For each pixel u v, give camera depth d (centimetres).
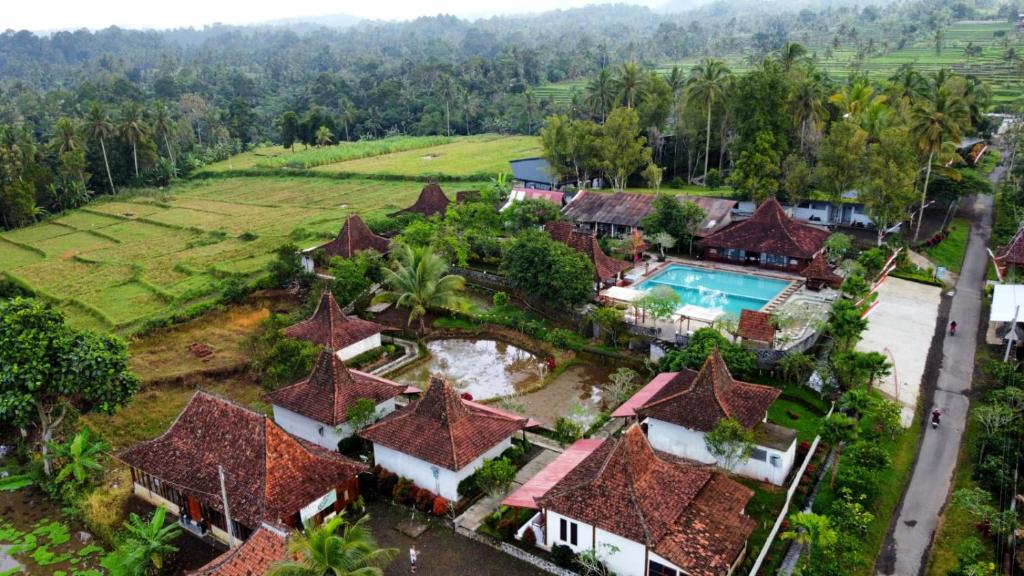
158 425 5353
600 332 6475
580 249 7506
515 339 6719
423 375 6162
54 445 4638
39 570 3872
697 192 10925
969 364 5684
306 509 3981
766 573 3550
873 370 5009
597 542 3559
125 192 14400
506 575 3688
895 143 8019
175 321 7294
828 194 9662
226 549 3953
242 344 6488
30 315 4650
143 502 4453
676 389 4759
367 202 12688
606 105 13275
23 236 11600
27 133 14362
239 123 19988
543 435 5038
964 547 3450
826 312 6241
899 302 6981
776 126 9994
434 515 4203
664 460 3834
